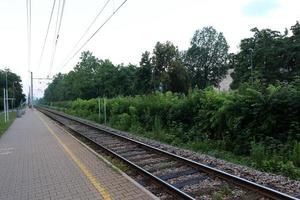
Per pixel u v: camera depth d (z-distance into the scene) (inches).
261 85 444.5
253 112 417.4
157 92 816.9
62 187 263.0
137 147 477.1
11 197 245.4
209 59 3292.3
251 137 413.4
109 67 2288.4
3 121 1109.7
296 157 327.9
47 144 518.9
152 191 256.4
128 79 2284.7
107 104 1105.4
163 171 315.9
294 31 1679.4
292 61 1638.8
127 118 826.2
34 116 1668.3
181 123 597.0
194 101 574.6
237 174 293.1
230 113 455.8
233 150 430.6
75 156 395.2
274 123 390.9
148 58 2180.1
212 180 274.7
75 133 702.5
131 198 227.0
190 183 269.3
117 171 305.0
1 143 565.9
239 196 229.1
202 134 523.5
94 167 330.0
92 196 235.9
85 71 2452.0
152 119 719.1
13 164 365.7
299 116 377.4
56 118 1337.4
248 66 1855.3
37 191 256.4
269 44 1713.8
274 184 257.4
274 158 338.0
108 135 650.8
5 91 1269.7
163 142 556.1
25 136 663.1
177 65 2079.2
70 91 2787.9
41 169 331.3
